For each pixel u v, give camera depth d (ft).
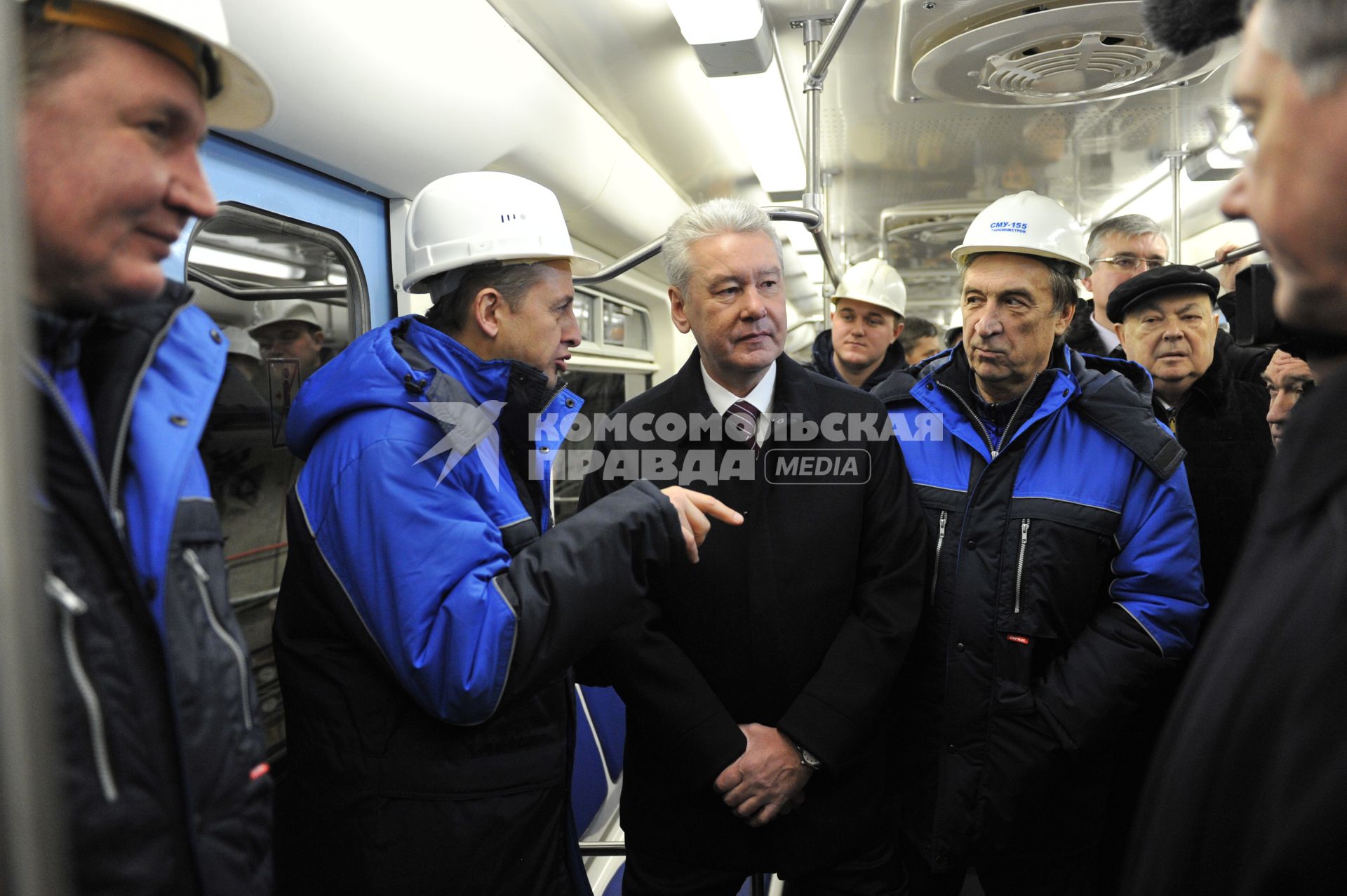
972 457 5.24
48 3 1.82
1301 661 1.65
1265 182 1.73
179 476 2.29
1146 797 2.16
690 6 6.93
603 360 13.83
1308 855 1.53
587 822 7.89
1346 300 1.73
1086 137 11.48
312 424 3.83
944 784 5.05
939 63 7.92
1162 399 6.05
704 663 4.87
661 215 13.09
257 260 5.63
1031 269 4.87
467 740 3.79
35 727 1.22
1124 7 6.61
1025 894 5.19
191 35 2.02
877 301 10.62
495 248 4.14
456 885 3.75
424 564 3.51
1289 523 1.84
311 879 3.90
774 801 4.53
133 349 2.25
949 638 5.06
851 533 4.86
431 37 6.05
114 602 2.07
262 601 5.72
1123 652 4.75
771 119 10.71
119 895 2.01
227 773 2.34
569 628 3.56
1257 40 1.73
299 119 5.27
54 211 1.84
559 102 8.41
